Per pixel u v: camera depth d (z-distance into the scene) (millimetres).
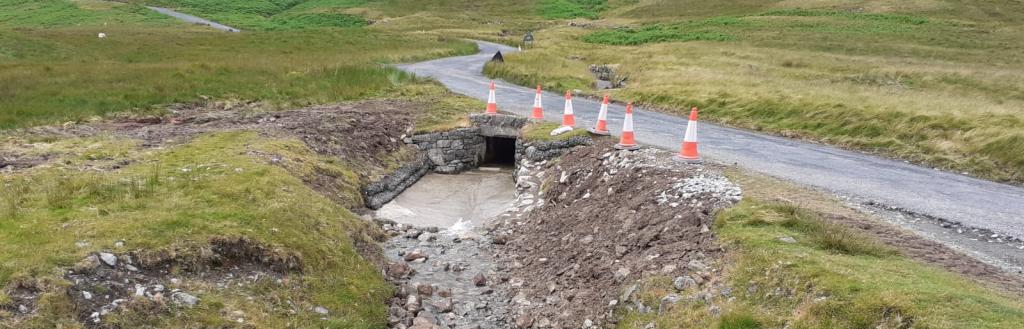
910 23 61406
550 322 6707
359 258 7934
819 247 6344
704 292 5895
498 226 10516
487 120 15578
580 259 7977
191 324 5535
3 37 32594
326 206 9164
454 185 13805
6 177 8570
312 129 13438
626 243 7707
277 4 114312
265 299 6285
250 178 9242
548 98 21125
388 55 35906
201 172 9414
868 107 16203
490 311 7242
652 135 13992
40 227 6590
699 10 87688
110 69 22141
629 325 6051
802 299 5316
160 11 93625
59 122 14102
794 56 39719
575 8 105688
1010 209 8688
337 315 6465
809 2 80750
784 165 11047
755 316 5297
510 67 29453
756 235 6629
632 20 84562
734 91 20484
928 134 13719
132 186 8219
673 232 7430
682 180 9219
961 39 49938
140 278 5945
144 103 16812
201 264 6457
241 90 19719
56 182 8289
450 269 8523
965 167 11883
